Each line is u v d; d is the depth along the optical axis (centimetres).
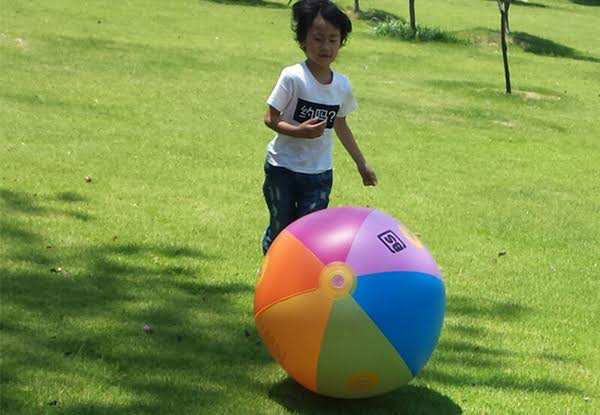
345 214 536
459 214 1063
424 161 1371
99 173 1069
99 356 578
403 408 543
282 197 677
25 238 797
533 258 916
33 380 537
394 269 510
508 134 1691
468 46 2839
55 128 1291
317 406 538
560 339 695
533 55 2845
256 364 588
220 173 1134
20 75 1658
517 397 574
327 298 501
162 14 2714
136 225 870
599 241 1012
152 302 678
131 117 1434
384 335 501
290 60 2181
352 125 1599
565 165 1456
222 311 673
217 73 1936
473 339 674
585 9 4422
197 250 813
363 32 2886
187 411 516
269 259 531
